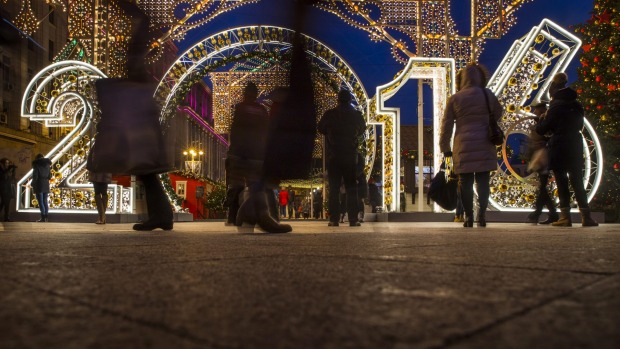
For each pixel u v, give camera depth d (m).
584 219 8.24
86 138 14.71
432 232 5.52
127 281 1.57
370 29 16.47
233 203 9.64
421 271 1.82
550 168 8.30
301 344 0.83
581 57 16.94
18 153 28.62
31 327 0.94
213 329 0.94
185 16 16.00
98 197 10.90
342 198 12.41
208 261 2.16
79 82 14.72
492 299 1.25
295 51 4.59
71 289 1.41
